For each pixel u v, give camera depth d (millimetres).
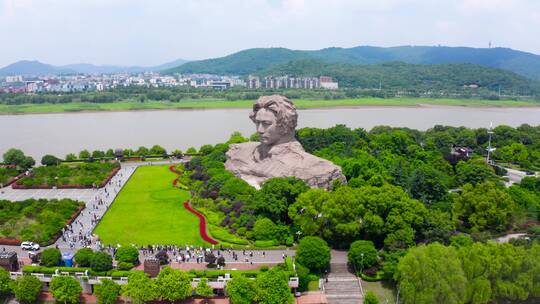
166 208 142125
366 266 100875
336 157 166625
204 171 170625
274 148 154000
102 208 142875
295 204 119062
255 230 115875
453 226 111625
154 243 114625
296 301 92750
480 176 155000
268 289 87750
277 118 152375
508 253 90500
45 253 101500
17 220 130500
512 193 132875
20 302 93750
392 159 168750
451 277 85000
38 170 183625
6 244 116875
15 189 168750
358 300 93625
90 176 177125
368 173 144250
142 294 88062
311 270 100750
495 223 120750
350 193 114438
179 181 173000
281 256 107812
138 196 155625
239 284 88000
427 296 84000
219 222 127375
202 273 96562
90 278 96375
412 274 87125
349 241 112875
